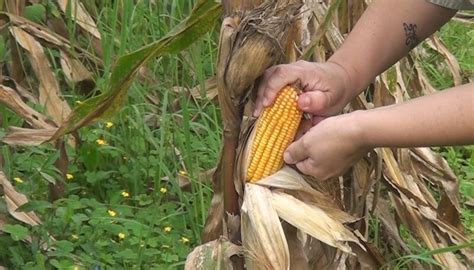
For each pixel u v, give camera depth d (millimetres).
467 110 1343
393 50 1554
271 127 1505
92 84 2410
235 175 1549
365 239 1852
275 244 1525
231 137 1530
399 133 1378
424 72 2811
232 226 1582
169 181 2170
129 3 2318
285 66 1498
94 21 2539
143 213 2092
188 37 1580
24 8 2363
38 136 2029
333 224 1544
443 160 2238
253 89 1517
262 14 1451
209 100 2334
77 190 2137
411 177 2193
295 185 1531
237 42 1464
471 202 2418
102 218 1998
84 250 1949
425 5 1534
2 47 2328
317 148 1438
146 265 1942
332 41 2113
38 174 2074
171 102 2348
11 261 1917
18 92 2268
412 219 2148
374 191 2004
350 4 2227
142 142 2217
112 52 2363
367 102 2303
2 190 2023
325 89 1505
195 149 2252
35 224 1932
